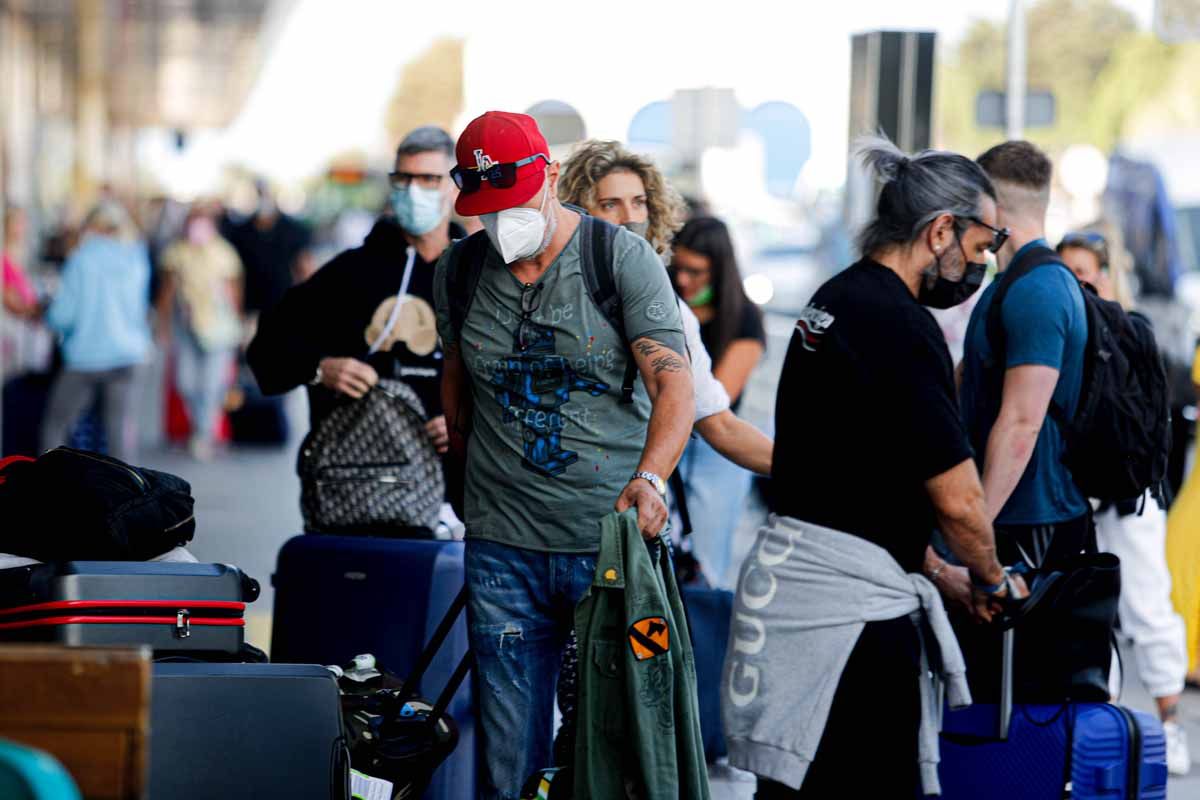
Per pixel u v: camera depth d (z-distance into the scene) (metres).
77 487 12.55
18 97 82.31
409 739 13.12
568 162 14.88
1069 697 13.42
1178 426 25.58
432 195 16.22
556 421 12.22
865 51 26.97
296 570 15.43
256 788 11.19
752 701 11.84
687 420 11.72
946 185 11.80
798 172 62.88
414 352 16.45
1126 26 124.56
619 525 11.12
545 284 12.09
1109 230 20.39
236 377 51.03
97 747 7.91
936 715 12.07
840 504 11.75
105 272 38.25
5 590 11.73
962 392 14.57
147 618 11.81
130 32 101.50
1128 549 19.34
